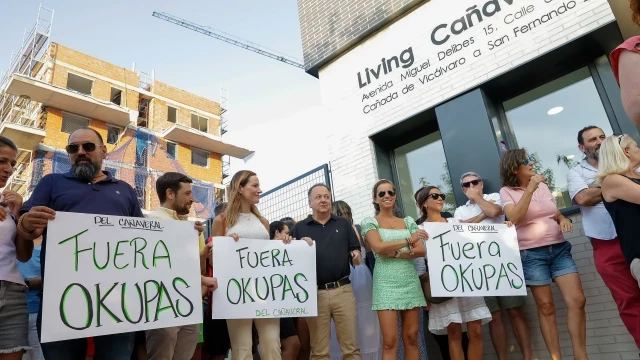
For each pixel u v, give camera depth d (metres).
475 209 4.05
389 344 3.05
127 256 2.36
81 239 2.22
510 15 4.71
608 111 4.27
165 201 3.26
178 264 2.54
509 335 4.07
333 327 3.99
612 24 4.04
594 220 3.21
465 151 4.72
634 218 2.43
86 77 23.02
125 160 13.74
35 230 2.21
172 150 25.16
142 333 2.82
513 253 3.37
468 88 4.86
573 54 4.41
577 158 4.36
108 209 2.47
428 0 5.40
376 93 5.67
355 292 3.86
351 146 5.76
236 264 2.95
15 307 2.15
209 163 27.03
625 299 2.95
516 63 4.56
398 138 5.67
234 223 3.16
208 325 3.54
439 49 5.20
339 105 6.02
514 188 3.68
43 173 14.93
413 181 5.51
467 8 5.05
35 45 22.66
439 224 3.35
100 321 2.15
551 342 3.26
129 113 22.11
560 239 3.42
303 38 6.70
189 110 27.88
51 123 20.25
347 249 3.44
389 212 3.59
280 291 3.00
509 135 4.84
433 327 3.37
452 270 3.23
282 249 3.13
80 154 2.50
